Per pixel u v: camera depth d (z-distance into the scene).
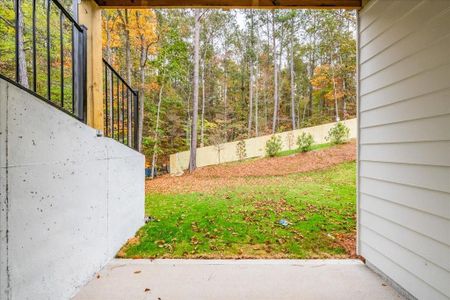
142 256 2.78
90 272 2.28
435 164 1.75
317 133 13.38
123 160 3.07
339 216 4.16
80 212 2.12
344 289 2.15
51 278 1.74
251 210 4.62
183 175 10.86
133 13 11.47
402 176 2.08
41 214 1.64
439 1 1.72
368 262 2.57
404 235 2.06
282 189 6.67
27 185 1.52
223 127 17.08
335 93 15.92
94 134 2.36
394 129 2.18
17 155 1.44
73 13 2.69
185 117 17.12
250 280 2.29
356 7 2.71
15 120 1.43
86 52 2.47
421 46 1.88
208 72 18.92
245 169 10.46
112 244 2.74
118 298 1.99
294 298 2.01
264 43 19.39
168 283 2.22
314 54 19.38
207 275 2.37
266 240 3.22
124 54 13.95
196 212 4.54
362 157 2.69
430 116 1.80
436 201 1.74
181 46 12.30
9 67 6.27
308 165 9.84
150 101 14.39
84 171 2.19
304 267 2.54
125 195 3.13
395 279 2.16
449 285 1.64
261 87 19.83
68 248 1.94
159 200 5.72
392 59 2.21
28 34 6.97
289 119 19.47
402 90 2.08
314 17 17.33
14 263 1.41
